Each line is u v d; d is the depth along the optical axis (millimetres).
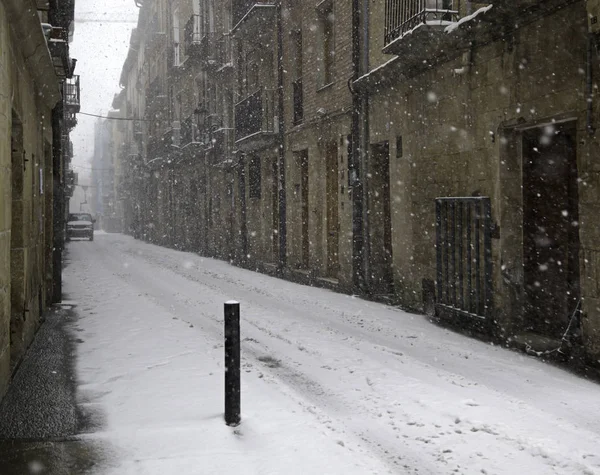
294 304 13031
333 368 7469
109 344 8945
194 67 32281
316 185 17125
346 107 15016
